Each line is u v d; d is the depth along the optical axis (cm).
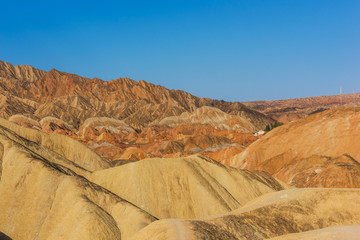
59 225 6028
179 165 7525
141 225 5925
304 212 5231
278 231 4828
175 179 7319
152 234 4275
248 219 4922
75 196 6319
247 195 7594
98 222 5812
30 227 6216
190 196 7144
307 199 5462
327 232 3781
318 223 5075
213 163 8038
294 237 3853
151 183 7175
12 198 6612
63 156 8750
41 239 6044
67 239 5756
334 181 8875
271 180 8725
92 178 7619
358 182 8650
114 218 6225
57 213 6238
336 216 5206
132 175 7262
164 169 7412
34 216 6303
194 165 7731
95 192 6556
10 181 6812
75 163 8325
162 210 6888
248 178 8031
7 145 7425
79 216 5947
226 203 7069
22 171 6844
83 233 5691
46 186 6588
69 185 6531
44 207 6375
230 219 4812
